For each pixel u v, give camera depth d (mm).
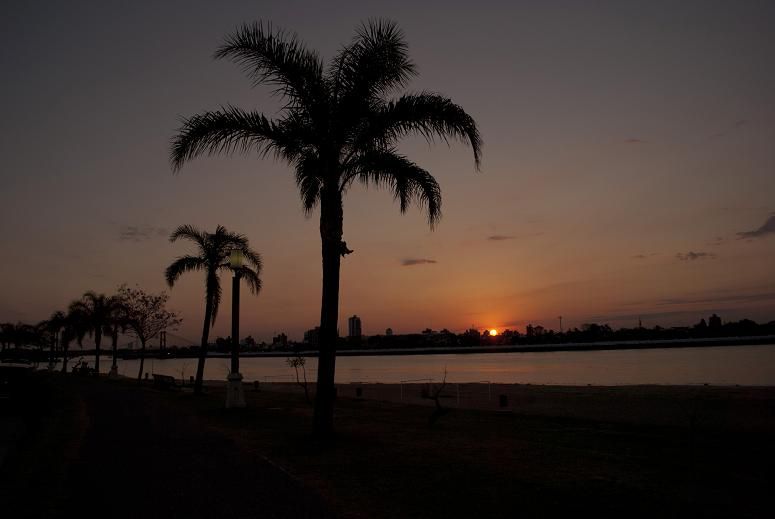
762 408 21547
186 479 7930
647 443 11578
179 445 11008
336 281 12172
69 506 6594
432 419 15008
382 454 10023
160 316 44594
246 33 11922
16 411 16703
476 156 12172
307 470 8602
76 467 8828
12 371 16719
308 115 12242
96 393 26938
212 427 13992
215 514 6242
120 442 11445
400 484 7695
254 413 17781
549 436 12625
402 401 27875
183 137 12109
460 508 6562
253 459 9461
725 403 23703
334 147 12227
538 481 7918
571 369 85438
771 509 6582
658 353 171125
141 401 22297
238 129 12227
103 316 50781
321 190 12461
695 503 6809
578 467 8938
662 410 21391
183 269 27594
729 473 8539
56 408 19094
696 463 9344
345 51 12203
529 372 78625
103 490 7312
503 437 12406
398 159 12445
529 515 6316
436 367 113188
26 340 86938
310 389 37438
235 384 19156
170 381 33781
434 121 11945
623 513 6406
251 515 6207
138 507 6516
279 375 86188
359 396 30172
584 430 13852
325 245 12195
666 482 7902
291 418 16250
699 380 51562
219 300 28453
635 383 49406
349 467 8836
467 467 8867
